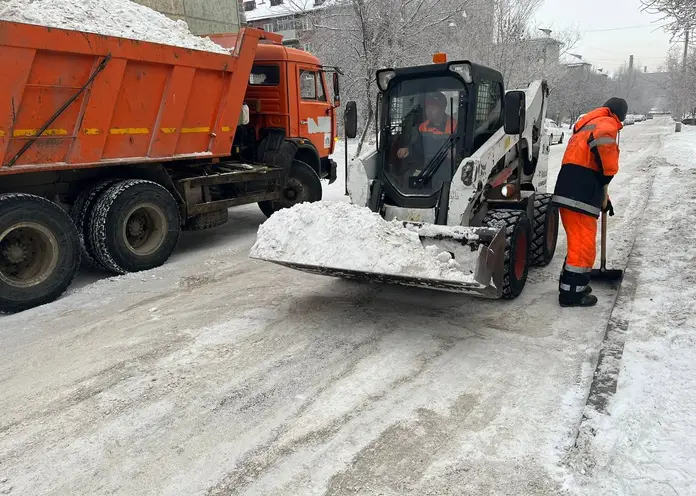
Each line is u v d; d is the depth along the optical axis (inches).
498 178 201.5
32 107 192.2
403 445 111.4
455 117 185.0
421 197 187.5
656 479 92.2
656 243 224.1
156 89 232.7
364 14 551.5
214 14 501.4
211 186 287.3
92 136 213.6
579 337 160.6
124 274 236.1
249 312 188.9
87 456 111.6
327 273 170.9
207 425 121.1
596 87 2116.1
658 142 873.5
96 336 172.1
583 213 176.7
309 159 349.4
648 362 128.3
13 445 115.9
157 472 106.0
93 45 201.6
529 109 229.3
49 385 141.1
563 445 109.0
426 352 154.0
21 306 195.5
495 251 153.9
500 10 879.7
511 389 132.2
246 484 101.7
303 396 132.0
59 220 203.5
